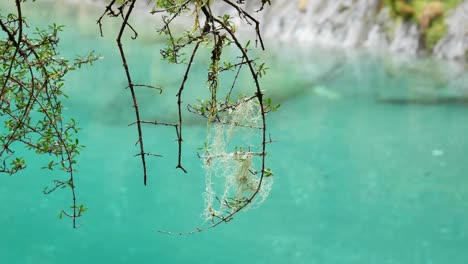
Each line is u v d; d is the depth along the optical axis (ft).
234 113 7.88
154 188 39.09
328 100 55.83
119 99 50.44
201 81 53.26
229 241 33.65
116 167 41.50
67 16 84.64
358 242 33.60
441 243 33.45
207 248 32.94
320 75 63.00
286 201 38.04
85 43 68.08
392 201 37.93
